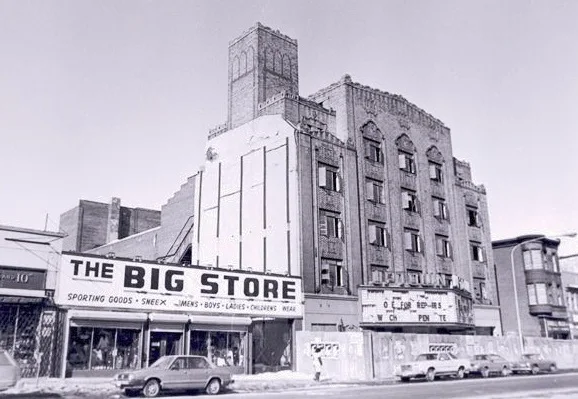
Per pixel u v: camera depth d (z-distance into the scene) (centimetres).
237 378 2902
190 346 3058
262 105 4441
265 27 4816
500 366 3447
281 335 3612
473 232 5388
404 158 4794
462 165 5734
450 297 3994
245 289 3312
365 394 2055
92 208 6656
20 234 2580
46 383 2347
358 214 4181
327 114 4462
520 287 5712
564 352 4847
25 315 2558
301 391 2262
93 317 2694
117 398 1991
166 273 3019
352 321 3803
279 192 3934
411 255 4581
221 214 4466
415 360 3200
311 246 3750
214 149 4719
